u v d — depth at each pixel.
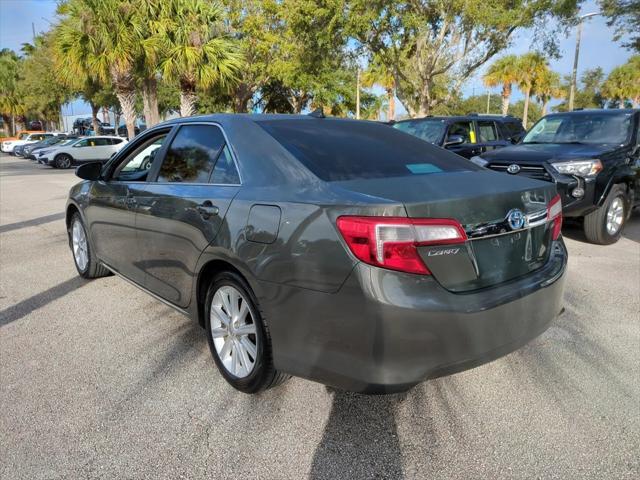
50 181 16.61
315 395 2.99
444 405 2.89
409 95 20.23
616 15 15.75
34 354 3.52
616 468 2.37
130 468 2.38
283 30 24.89
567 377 3.18
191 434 2.63
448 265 2.31
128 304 4.49
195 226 3.06
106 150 25.34
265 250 2.56
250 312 2.78
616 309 4.34
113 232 4.21
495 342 2.43
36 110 49.62
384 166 2.92
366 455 2.48
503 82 43.22
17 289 4.91
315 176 2.64
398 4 16.09
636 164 6.93
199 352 3.54
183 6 17.56
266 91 36.06
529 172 6.52
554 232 2.95
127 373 3.25
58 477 2.32
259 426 2.70
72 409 2.85
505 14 15.62
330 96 31.34
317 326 2.37
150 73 18.72
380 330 2.20
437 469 2.38
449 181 2.71
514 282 2.59
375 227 2.19
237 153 3.06
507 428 2.67
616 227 6.76
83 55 17.31
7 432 2.64
